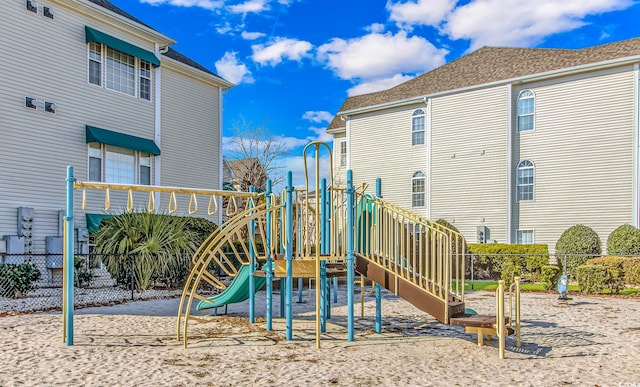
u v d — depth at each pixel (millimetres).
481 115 22000
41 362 6242
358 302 12719
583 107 19797
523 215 20938
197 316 10156
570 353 6977
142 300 12242
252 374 5785
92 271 14414
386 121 25438
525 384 5438
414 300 7492
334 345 7457
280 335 8234
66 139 15719
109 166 17125
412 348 7270
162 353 6848
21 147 14469
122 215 13406
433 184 23219
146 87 18734
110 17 16922
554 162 20344
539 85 20875
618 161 18922
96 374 5730
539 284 16531
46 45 15234
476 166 22031
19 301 11242
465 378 5668
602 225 19141
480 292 14953
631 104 18734
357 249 8492
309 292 14609
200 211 21094
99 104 16812
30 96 14742
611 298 13312
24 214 14289
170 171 19578
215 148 22078
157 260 12805
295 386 5340
